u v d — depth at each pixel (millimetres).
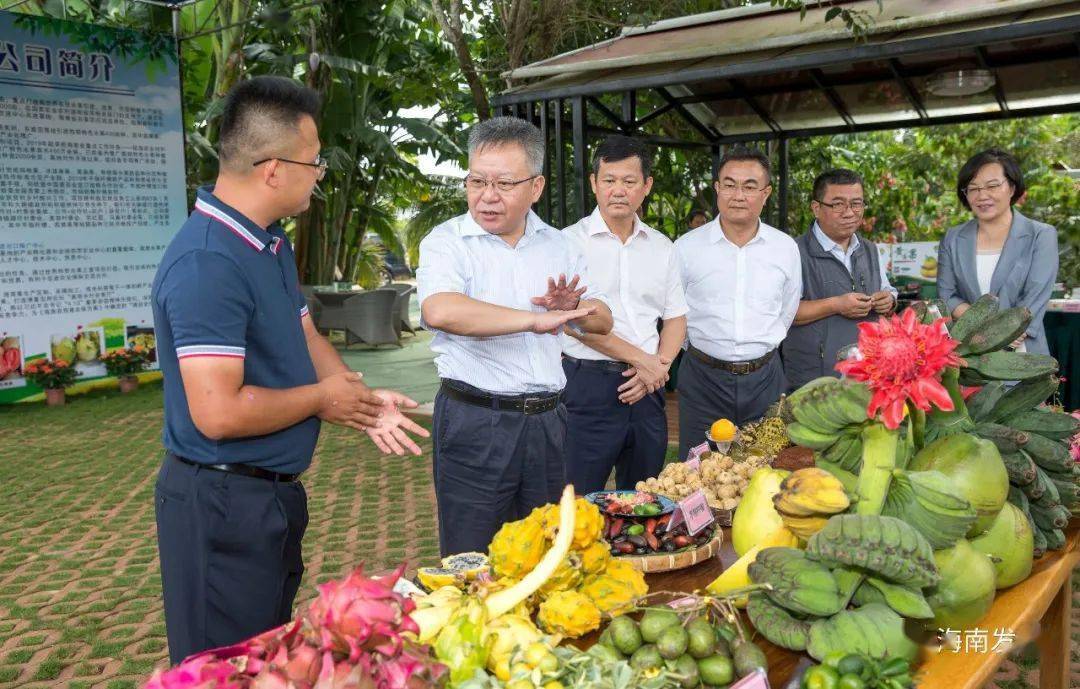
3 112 7758
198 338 1782
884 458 1459
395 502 5215
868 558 1301
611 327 2562
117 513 4996
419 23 11227
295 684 948
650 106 7629
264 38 10891
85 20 9062
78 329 8398
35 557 4312
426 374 9664
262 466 1957
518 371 2377
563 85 5270
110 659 3236
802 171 9289
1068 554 1868
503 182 2295
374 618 959
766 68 4531
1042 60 4953
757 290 3365
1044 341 3768
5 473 5809
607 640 1372
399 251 14227
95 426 7230
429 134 11352
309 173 1962
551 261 2525
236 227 1888
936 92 5184
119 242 8633
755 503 1733
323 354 2334
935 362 1377
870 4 4684
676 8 7016
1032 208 8711
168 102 8828
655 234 3246
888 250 8016
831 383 1526
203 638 1968
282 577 2049
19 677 3104
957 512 1392
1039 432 1793
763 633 1441
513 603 1389
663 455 3307
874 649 1329
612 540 1932
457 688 1179
